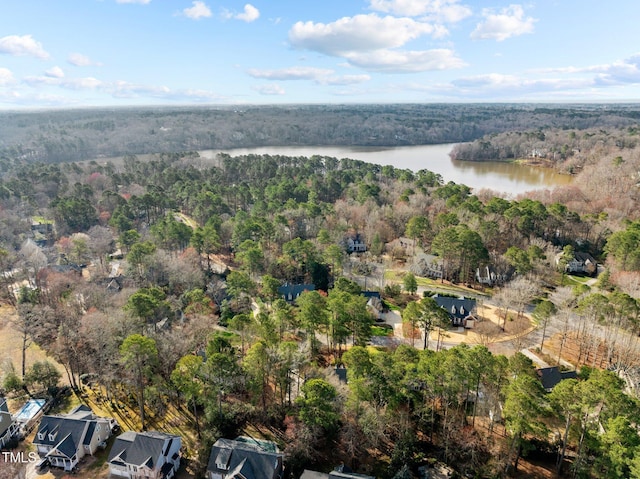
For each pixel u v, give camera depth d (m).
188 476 53.62
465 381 53.44
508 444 54.56
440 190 159.00
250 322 69.56
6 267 108.88
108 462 53.34
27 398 68.38
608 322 74.44
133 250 105.19
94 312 79.06
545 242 121.56
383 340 83.56
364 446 55.56
